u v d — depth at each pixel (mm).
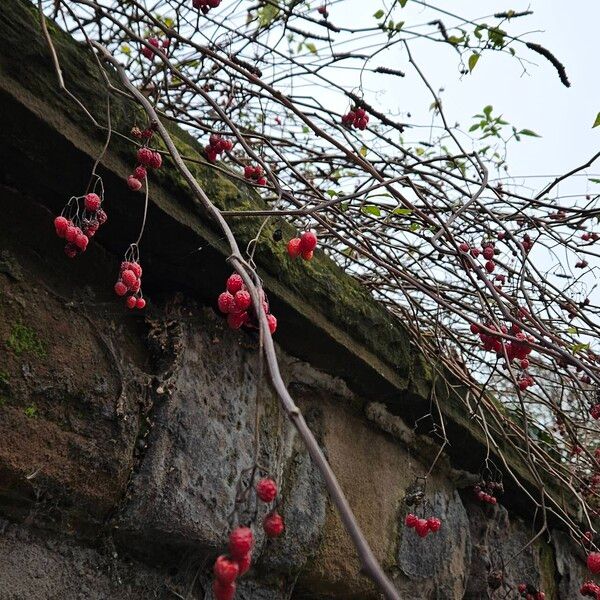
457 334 2730
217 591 1006
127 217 1492
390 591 820
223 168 1857
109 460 1427
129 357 1543
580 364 1939
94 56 1436
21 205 1406
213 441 1623
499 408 2764
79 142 1354
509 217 2752
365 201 2533
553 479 2893
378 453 2211
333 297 1876
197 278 1647
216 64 2637
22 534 1338
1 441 1271
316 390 2027
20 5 1298
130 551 1499
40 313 1386
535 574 2818
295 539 1816
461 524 2523
